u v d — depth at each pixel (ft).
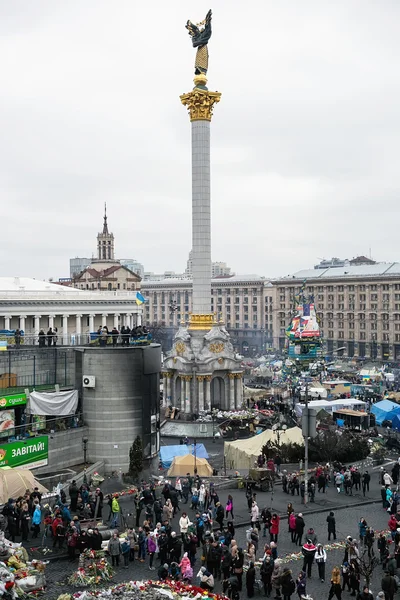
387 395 341.41
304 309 388.16
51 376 207.41
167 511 147.84
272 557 122.21
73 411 200.54
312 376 381.81
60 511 136.46
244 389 366.22
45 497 157.89
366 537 132.36
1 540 126.52
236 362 342.44
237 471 208.54
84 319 565.94
